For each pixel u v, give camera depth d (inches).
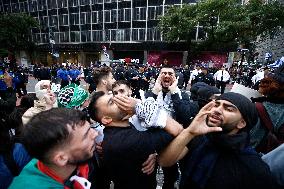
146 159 53.3
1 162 52.3
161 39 1371.8
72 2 1589.6
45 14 1736.0
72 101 87.8
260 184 48.6
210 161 52.2
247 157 51.1
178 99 97.4
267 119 78.5
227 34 1002.1
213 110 50.9
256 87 450.6
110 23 1487.5
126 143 53.7
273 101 78.9
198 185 52.9
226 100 51.4
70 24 1640.0
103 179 70.4
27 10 1820.9
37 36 1809.8
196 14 1054.4
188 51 1240.8
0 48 1477.6
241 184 49.1
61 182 41.1
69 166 41.4
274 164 54.2
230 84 802.8
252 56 1111.6
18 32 1521.9
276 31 989.2
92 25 1552.7
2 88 344.5
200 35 1235.2
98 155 65.6
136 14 1396.4
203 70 470.9
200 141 58.1
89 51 1622.8
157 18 1318.9
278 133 77.7
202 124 49.3
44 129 37.4
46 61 1845.5
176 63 1396.4
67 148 39.0
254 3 965.8
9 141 55.9
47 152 38.0
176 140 50.8
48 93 96.6
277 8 920.9
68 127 38.5
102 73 132.3
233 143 49.6
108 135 59.0
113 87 108.7
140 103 53.7
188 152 58.9
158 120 52.1
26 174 40.0
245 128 52.7
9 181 52.1
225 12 982.4
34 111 92.0
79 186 43.4
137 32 1423.5
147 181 57.4
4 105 110.3
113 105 59.9
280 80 76.0
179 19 1068.5
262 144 80.2
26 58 1786.4
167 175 103.1
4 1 1931.6
